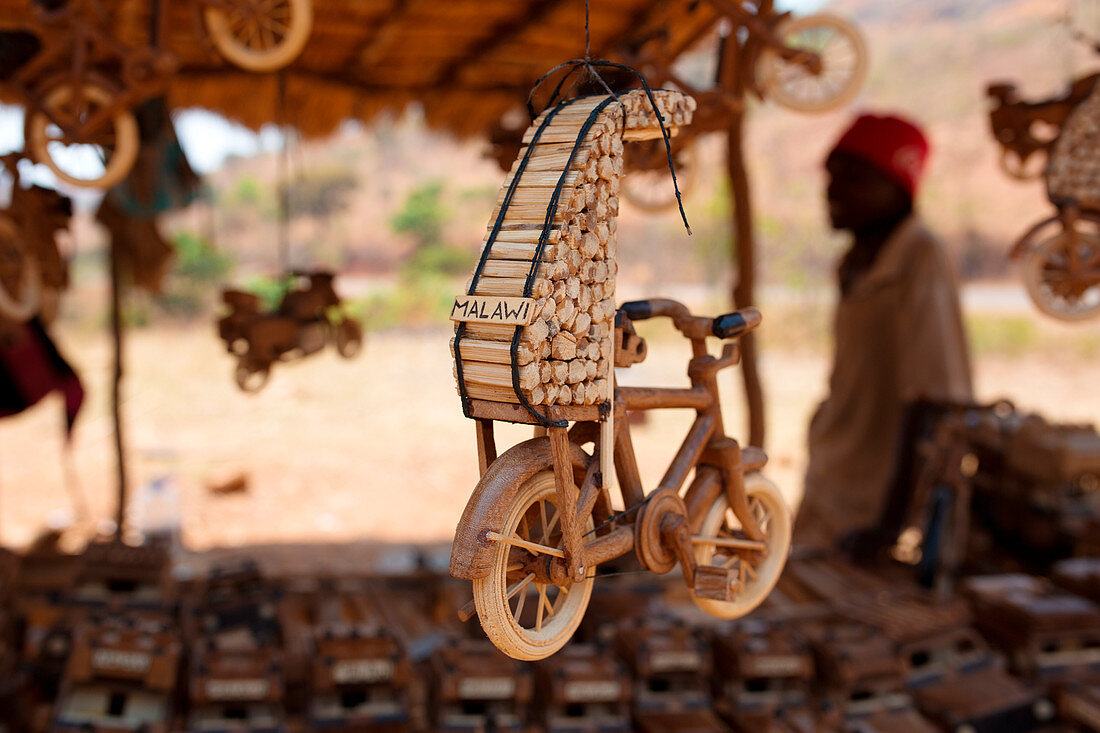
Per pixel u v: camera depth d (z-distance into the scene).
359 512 9.02
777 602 4.80
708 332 2.08
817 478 6.31
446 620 5.02
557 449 1.66
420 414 13.69
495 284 1.62
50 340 5.73
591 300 1.68
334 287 4.94
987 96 3.97
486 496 1.61
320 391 15.03
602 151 1.67
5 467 10.36
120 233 6.69
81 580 4.27
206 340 19.22
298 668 3.96
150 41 3.55
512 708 3.64
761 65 3.95
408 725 3.63
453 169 47.69
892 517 5.43
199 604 4.52
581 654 3.72
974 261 28.50
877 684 3.84
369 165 49.03
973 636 4.21
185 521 8.48
